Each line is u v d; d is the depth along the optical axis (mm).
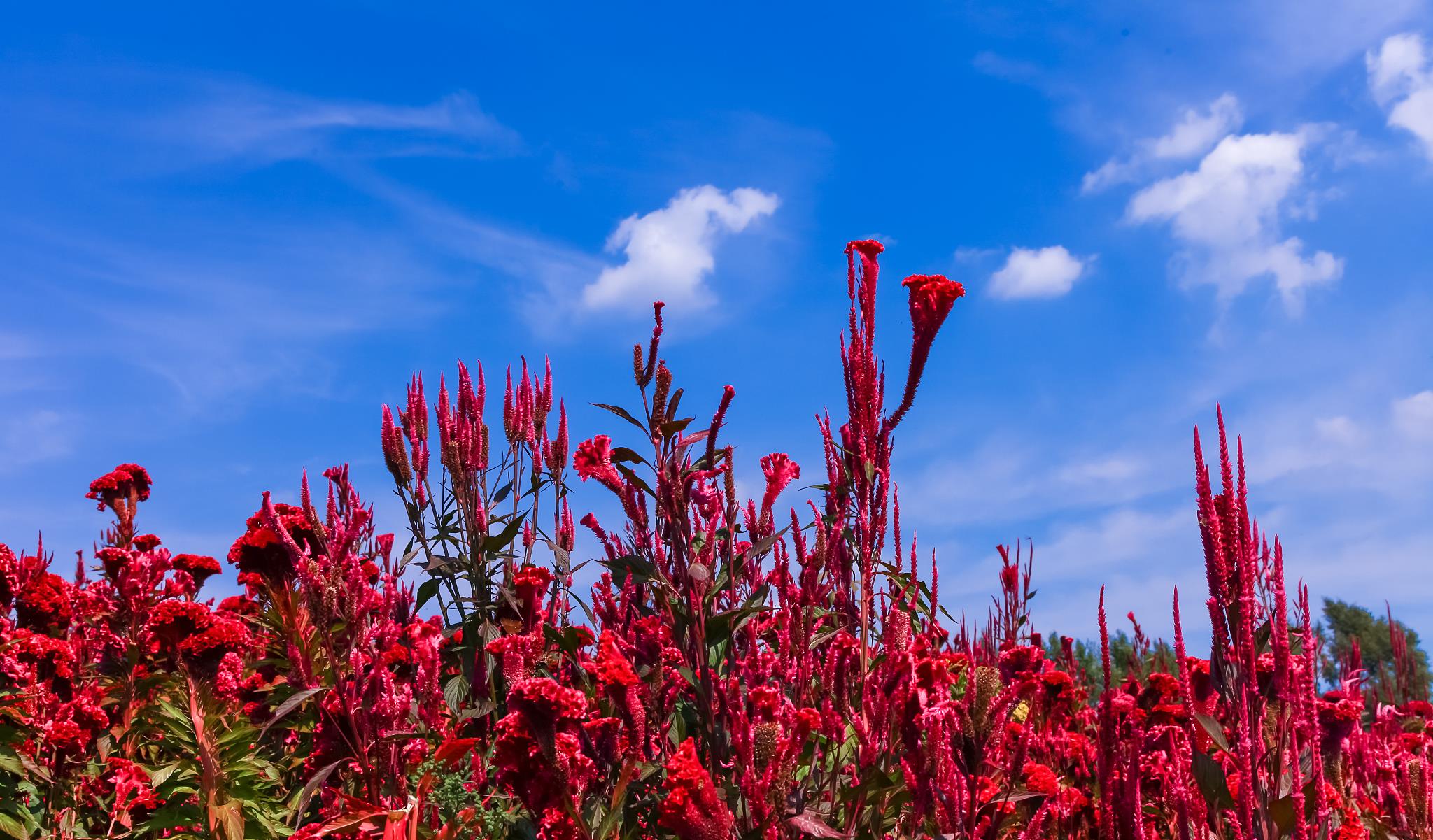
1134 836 1772
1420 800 1906
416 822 1881
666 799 1717
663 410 1953
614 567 1962
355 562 2035
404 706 1968
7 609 2400
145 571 2557
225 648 2111
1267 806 1602
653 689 1954
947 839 1715
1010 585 2635
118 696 2412
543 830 1830
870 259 1979
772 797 1749
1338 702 1927
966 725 1720
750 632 2146
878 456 1967
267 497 2039
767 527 2072
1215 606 1626
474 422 2510
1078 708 2533
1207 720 1622
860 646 1952
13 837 2018
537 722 1823
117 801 2109
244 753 2064
